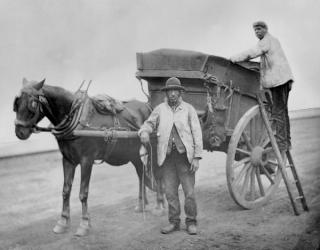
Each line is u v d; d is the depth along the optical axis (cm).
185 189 438
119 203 488
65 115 425
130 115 470
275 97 514
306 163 573
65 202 439
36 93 407
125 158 483
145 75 482
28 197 452
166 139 429
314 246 433
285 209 497
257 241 428
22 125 401
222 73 482
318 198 516
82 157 437
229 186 485
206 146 505
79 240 420
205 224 460
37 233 425
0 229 420
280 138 511
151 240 425
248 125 510
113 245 422
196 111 479
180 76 468
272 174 551
